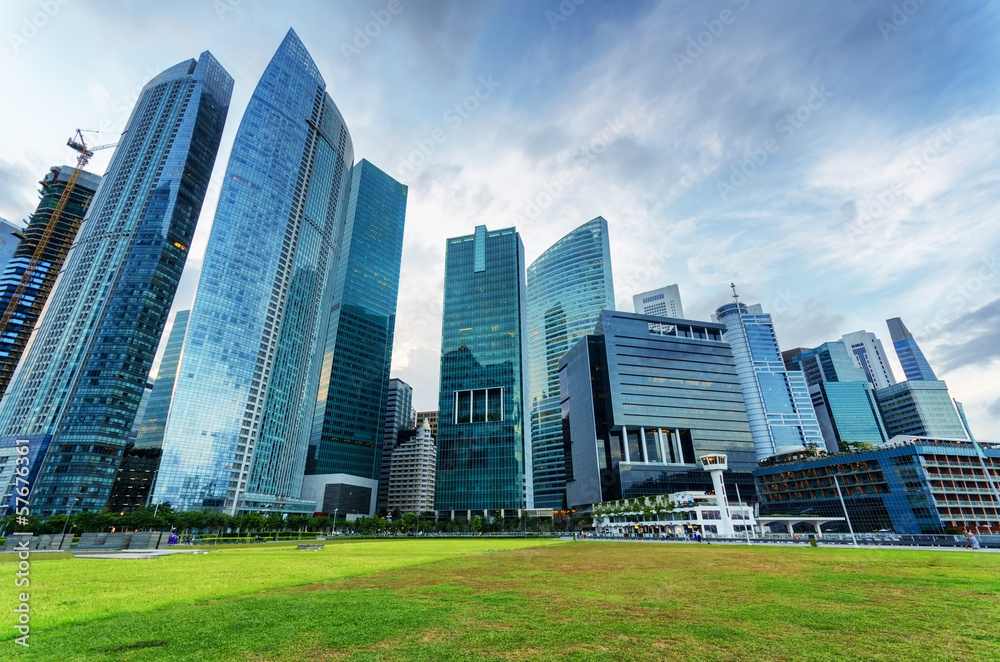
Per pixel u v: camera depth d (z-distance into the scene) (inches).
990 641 438.9
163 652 409.7
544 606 614.2
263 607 603.2
